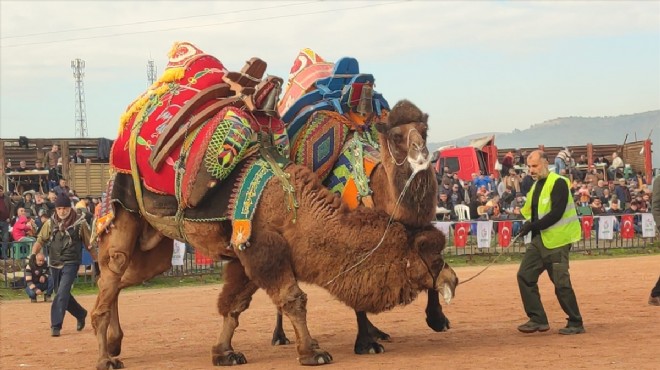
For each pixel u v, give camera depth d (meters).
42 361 10.19
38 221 21.48
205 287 21.00
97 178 28.61
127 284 10.34
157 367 9.23
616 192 29.95
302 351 8.58
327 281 8.59
